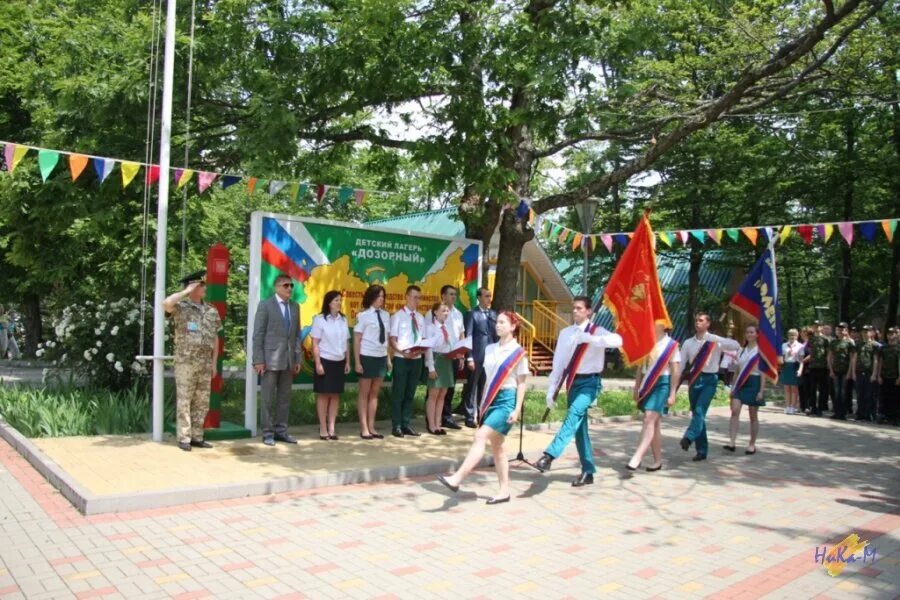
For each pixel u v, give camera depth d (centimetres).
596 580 490
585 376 764
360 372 938
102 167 820
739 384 1016
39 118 1373
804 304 3105
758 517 671
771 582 499
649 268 832
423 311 1142
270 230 964
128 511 610
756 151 2223
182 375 830
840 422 1461
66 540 534
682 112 1364
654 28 1253
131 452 807
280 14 1106
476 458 640
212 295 919
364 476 747
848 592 485
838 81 1499
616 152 2386
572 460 912
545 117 1019
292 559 507
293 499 669
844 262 2330
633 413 1366
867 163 2084
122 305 1198
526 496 716
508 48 1030
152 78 1034
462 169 1048
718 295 2630
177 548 523
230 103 1186
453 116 1034
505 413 655
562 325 2533
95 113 1085
